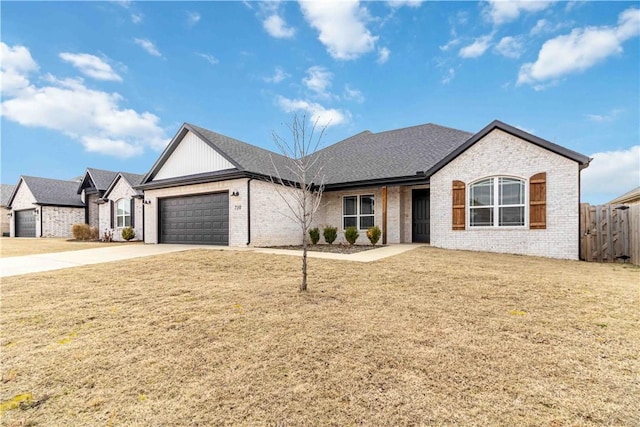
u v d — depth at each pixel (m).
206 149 14.14
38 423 2.30
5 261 9.02
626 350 3.36
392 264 8.04
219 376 2.90
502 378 2.83
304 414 2.38
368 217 15.30
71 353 3.34
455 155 11.72
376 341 3.60
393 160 15.35
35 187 26.47
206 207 14.17
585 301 5.00
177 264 8.23
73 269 7.71
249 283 6.26
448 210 11.88
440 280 6.35
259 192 13.13
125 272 7.34
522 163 10.62
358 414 2.37
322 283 6.18
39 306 4.86
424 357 3.22
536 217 10.38
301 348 3.44
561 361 3.13
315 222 15.75
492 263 8.38
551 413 2.36
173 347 3.48
